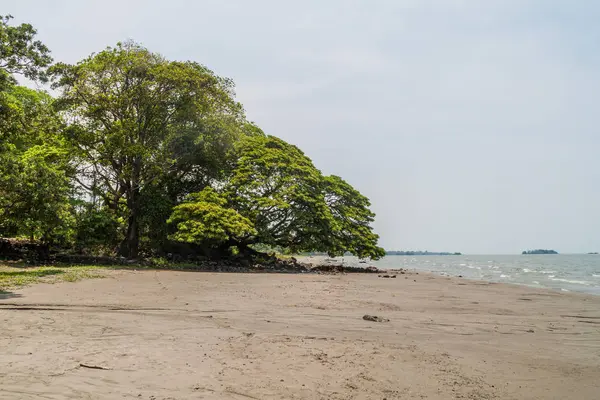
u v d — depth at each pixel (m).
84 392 4.66
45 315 8.84
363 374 5.81
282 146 37.78
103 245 29.91
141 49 29.64
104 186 31.38
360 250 37.84
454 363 6.62
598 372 6.43
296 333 8.24
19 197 19.55
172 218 29.19
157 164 29.17
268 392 4.96
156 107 29.27
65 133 27.50
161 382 5.10
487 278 35.94
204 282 17.80
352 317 10.41
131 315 9.31
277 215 34.19
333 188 39.06
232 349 6.78
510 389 5.53
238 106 34.88
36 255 24.39
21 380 4.93
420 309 12.56
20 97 30.77
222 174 33.94
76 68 27.89
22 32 18.27
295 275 26.02
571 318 11.86
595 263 95.69
